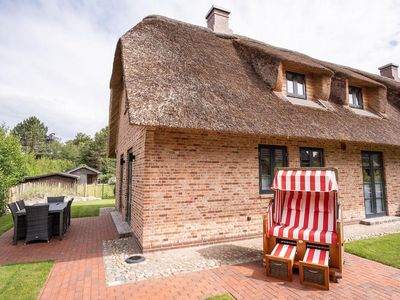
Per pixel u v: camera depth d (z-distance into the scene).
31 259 6.37
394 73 18.38
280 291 4.53
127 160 10.80
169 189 7.08
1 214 14.37
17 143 18.50
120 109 13.84
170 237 6.97
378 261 5.91
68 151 82.06
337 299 4.22
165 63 8.34
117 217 11.72
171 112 6.39
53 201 11.48
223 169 7.88
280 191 6.63
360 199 10.48
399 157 12.17
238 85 9.16
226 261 6.04
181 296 4.36
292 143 9.23
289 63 10.29
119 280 5.01
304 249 5.44
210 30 12.30
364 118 11.22
